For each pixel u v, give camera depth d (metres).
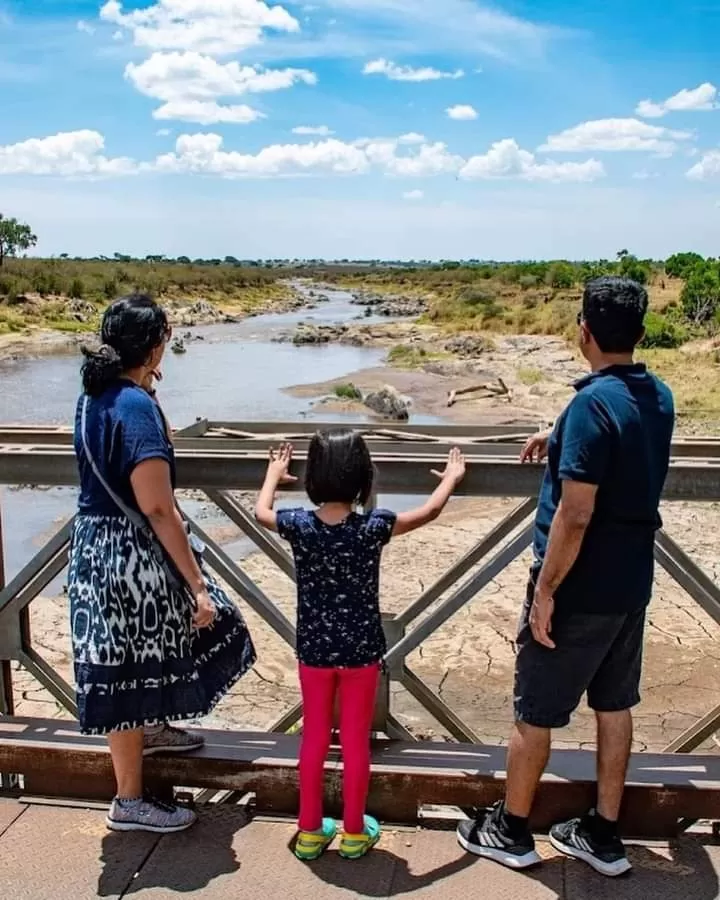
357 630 2.71
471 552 3.18
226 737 3.28
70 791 3.19
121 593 2.70
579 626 2.60
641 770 3.05
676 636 7.50
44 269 56.94
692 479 2.98
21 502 12.66
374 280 125.56
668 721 6.20
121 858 2.85
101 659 2.69
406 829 3.02
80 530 2.76
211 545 3.29
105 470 2.68
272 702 6.34
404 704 6.40
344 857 2.84
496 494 3.04
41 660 3.43
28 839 2.95
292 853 2.88
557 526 2.50
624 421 2.48
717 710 3.30
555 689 2.67
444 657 7.12
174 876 2.76
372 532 2.69
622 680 2.75
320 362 32.34
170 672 2.77
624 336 2.53
